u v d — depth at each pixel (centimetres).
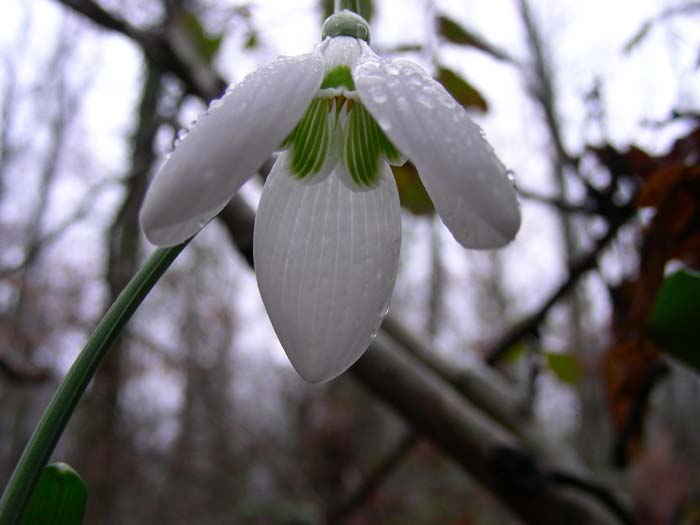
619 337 8
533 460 8
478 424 8
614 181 8
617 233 8
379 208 5
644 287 7
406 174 8
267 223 5
